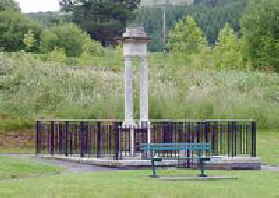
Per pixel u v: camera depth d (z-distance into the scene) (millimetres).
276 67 68312
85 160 24000
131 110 25016
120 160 23203
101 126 28047
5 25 75875
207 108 34875
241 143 26688
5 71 40594
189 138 25812
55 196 16000
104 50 80562
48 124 28391
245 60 69312
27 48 74625
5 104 35344
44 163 23562
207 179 19859
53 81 39469
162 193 16578
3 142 30359
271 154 28547
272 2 70375
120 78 41531
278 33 69188
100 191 16844
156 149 21250
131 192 16703
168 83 39594
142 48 25016
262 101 39031
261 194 16891
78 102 35438
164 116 33469
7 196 15914
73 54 74375
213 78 44219
